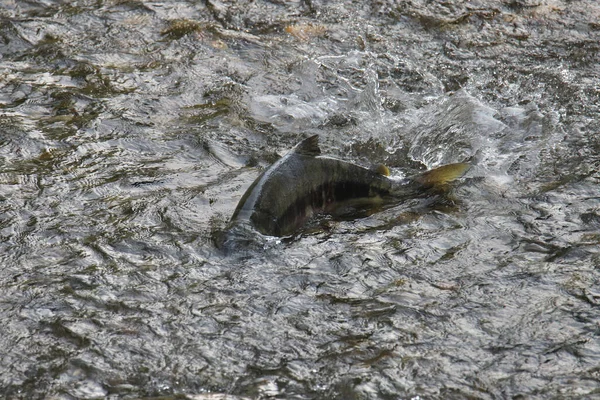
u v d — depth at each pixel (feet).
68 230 56.54
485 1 105.40
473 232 57.57
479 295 49.78
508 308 48.39
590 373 42.45
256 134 74.23
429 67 89.76
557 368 42.88
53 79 84.38
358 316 47.44
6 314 46.83
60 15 100.17
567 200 62.28
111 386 41.19
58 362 42.83
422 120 78.02
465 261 53.83
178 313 47.32
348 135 75.41
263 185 56.03
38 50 91.25
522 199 62.59
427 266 53.11
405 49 93.91
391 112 80.02
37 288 49.52
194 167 67.31
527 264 53.36
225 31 97.35
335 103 81.97
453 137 74.64
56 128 73.46
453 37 96.43
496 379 41.96
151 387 41.14
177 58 90.43
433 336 45.62
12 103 78.43
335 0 105.91
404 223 58.95
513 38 96.12
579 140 73.05
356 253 54.34
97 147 70.13
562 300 49.19
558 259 53.93
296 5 105.09
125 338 44.91
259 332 45.75
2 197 60.80
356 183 61.11
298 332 45.85
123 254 53.62
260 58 91.25
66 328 45.62
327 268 52.54
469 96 80.43
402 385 41.42
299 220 57.93
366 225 58.65
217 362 43.16
